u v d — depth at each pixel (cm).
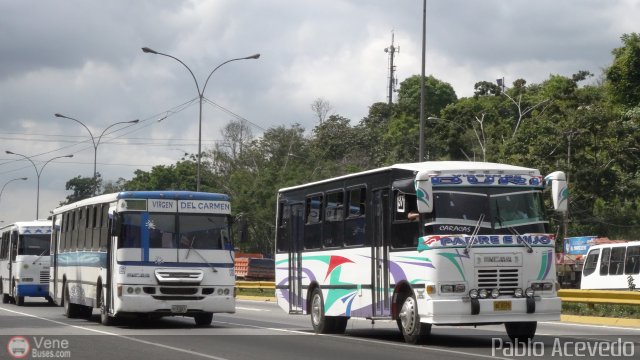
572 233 6378
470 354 1869
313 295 2581
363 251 2300
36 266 4316
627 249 4488
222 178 9581
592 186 6109
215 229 2727
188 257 2680
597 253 4691
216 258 2706
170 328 2716
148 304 2630
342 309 2397
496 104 9406
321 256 2528
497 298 2003
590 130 6197
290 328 2753
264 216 8369
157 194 2698
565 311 3362
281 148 9844
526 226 2056
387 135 9475
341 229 2422
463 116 8250
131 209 2672
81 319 3197
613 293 3077
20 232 4344
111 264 2711
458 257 1997
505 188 2062
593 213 6359
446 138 8238
